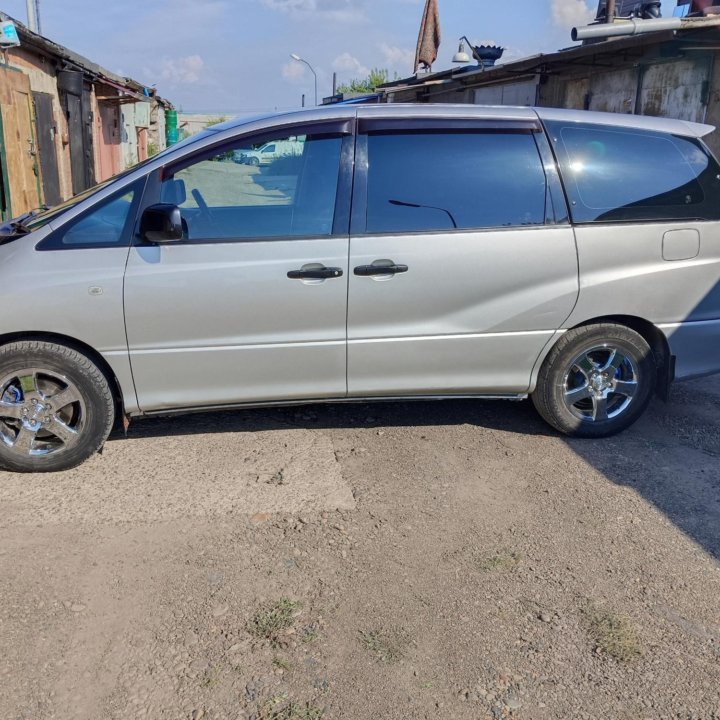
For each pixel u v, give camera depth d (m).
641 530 3.71
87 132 15.94
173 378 4.14
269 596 3.13
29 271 3.89
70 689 2.60
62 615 2.97
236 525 3.66
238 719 2.49
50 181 12.48
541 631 2.96
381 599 3.13
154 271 3.97
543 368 4.57
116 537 3.53
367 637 2.89
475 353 4.39
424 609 3.07
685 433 4.89
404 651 2.82
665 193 4.50
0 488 3.97
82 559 3.35
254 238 4.09
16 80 10.59
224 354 4.13
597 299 4.42
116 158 21.41
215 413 5.02
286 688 2.63
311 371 4.27
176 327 4.04
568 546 3.56
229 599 3.10
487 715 2.53
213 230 4.08
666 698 2.63
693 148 4.60
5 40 9.55
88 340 3.97
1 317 3.85
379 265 4.14
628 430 4.92
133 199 4.05
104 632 2.89
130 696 2.58
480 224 4.28
